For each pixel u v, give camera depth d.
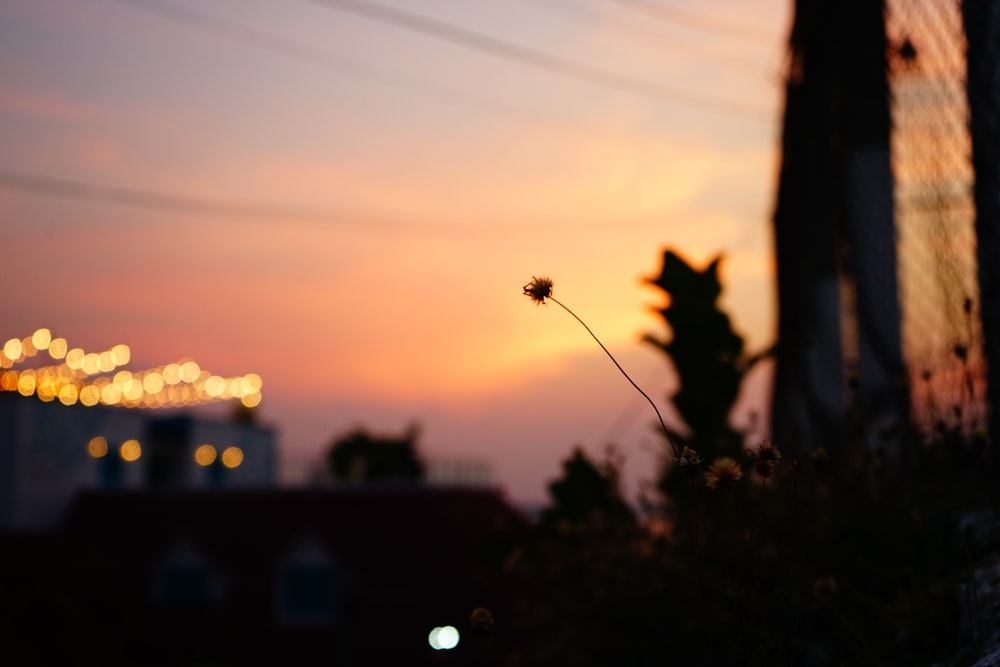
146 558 29.88
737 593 2.20
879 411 4.93
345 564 28.23
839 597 3.11
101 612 27.72
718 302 5.19
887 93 4.92
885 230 5.08
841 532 3.50
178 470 40.56
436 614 26.95
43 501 31.58
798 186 6.47
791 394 6.58
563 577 4.58
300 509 29.91
